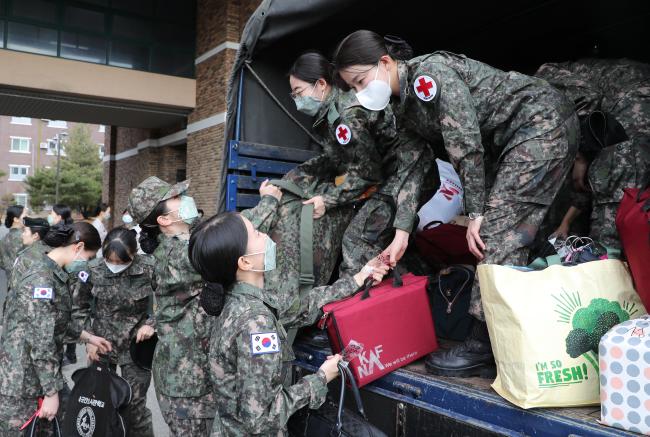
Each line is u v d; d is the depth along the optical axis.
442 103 1.90
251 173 3.19
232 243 1.57
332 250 2.78
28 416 2.70
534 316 1.55
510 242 1.88
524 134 1.93
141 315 3.33
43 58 11.64
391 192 2.58
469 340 1.98
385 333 2.05
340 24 3.05
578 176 2.52
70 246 2.87
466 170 1.91
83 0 12.35
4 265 5.61
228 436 1.59
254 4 11.33
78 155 40.50
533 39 3.47
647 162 2.22
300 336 2.63
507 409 1.60
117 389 2.67
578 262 1.71
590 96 2.58
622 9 3.07
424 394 1.88
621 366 1.38
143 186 2.65
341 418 1.66
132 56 12.84
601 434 1.38
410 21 3.10
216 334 1.61
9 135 53.81
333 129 2.63
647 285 1.59
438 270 2.92
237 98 3.26
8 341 2.68
